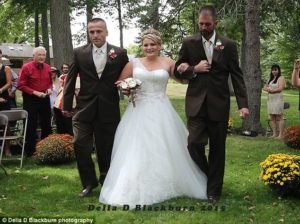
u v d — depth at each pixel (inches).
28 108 296.0
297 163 201.5
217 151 192.7
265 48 1003.9
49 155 275.4
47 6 709.9
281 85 384.8
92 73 197.9
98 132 204.1
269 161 206.8
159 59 206.2
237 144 347.6
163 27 496.4
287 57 1024.9
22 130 344.5
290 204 189.3
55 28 494.9
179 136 201.0
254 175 241.0
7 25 1007.6
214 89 188.9
